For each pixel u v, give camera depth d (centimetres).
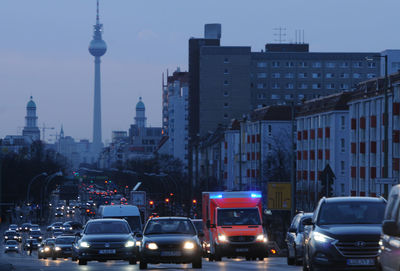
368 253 3388
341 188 17438
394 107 13550
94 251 5556
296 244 5500
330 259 3412
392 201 2636
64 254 10706
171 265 5828
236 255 7144
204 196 7862
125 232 5803
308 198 17675
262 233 7200
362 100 15475
